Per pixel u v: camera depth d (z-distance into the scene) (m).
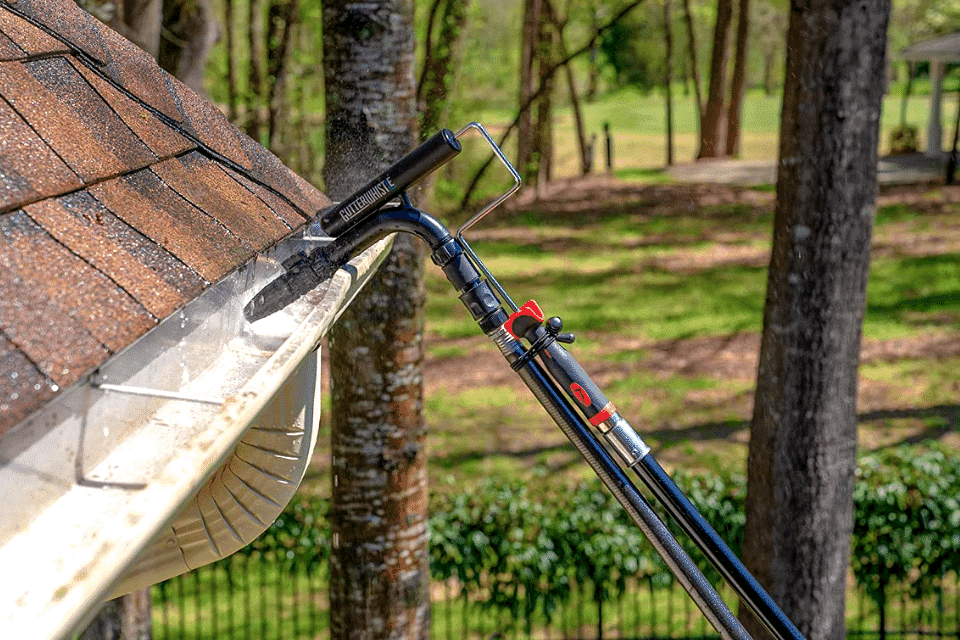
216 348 2.04
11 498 1.24
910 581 7.37
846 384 5.29
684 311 17.41
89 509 1.33
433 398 13.03
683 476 7.63
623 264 21.20
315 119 20.56
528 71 26.38
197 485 1.41
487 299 2.28
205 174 2.18
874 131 5.04
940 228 22.83
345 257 2.32
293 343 1.93
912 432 11.52
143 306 1.49
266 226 2.21
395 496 5.11
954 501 7.10
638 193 30.14
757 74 69.69
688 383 13.48
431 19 13.62
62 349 1.29
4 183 1.46
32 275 1.35
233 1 22.16
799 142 5.06
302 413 2.54
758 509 5.50
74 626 1.12
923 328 15.66
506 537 7.03
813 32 4.92
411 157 2.24
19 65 1.79
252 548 7.20
